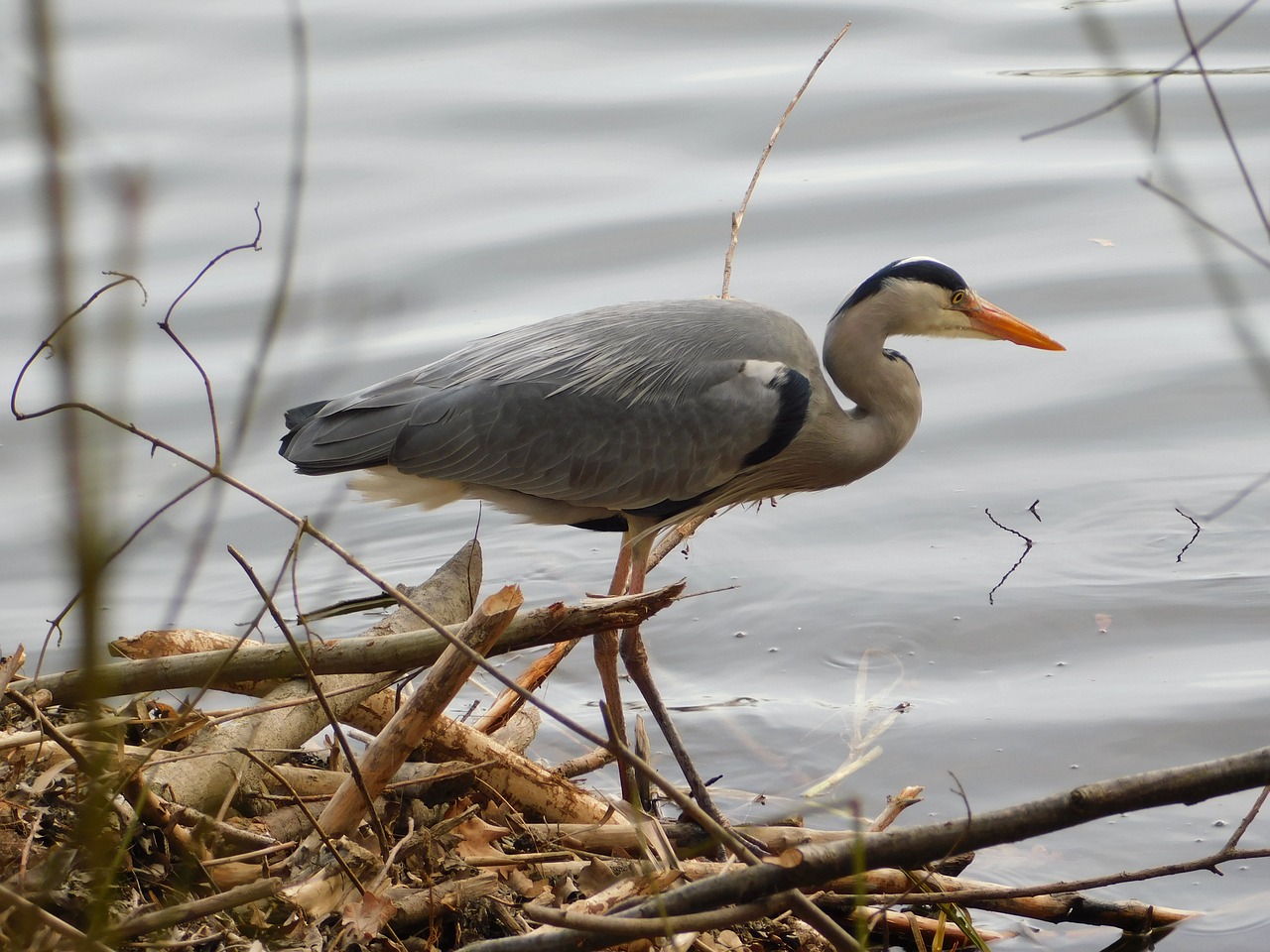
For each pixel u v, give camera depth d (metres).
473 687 11.41
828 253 17.88
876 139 21.08
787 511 14.00
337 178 19.88
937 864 8.13
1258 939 8.19
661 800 10.01
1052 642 11.59
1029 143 20.62
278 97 22.31
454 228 18.58
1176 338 16.08
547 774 8.28
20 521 13.10
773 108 21.80
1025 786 9.80
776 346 10.62
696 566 13.09
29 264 17.33
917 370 16.08
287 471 14.59
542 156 20.61
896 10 25.03
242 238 18.16
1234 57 22.66
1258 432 14.47
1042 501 13.66
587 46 24.44
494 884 7.02
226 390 15.10
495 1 26.33
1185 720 10.39
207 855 6.71
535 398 10.38
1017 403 15.23
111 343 4.48
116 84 22.58
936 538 13.25
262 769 7.80
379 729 8.96
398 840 7.50
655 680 11.53
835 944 5.93
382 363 15.55
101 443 3.66
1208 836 9.25
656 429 10.38
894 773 10.03
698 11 25.25
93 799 4.80
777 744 10.51
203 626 11.98
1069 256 17.70
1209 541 12.77
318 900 6.66
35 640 11.58
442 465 10.41
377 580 5.95
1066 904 8.27
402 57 24.03
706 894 5.93
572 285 17.30
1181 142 20.39
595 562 13.34
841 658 11.61
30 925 5.24
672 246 18.16
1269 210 18.05
